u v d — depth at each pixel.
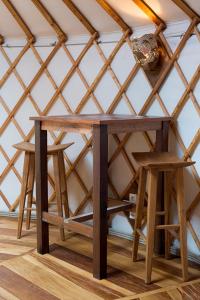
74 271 2.64
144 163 2.47
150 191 2.39
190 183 2.86
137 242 2.79
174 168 2.41
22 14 3.49
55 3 3.23
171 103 2.95
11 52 3.80
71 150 3.64
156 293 2.33
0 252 2.96
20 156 3.89
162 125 2.85
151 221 2.42
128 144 3.27
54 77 3.67
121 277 2.55
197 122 2.79
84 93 3.53
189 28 2.74
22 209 3.28
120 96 3.29
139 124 2.68
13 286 2.41
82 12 3.25
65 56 3.59
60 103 3.67
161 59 2.95
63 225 2.77
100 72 3.38
